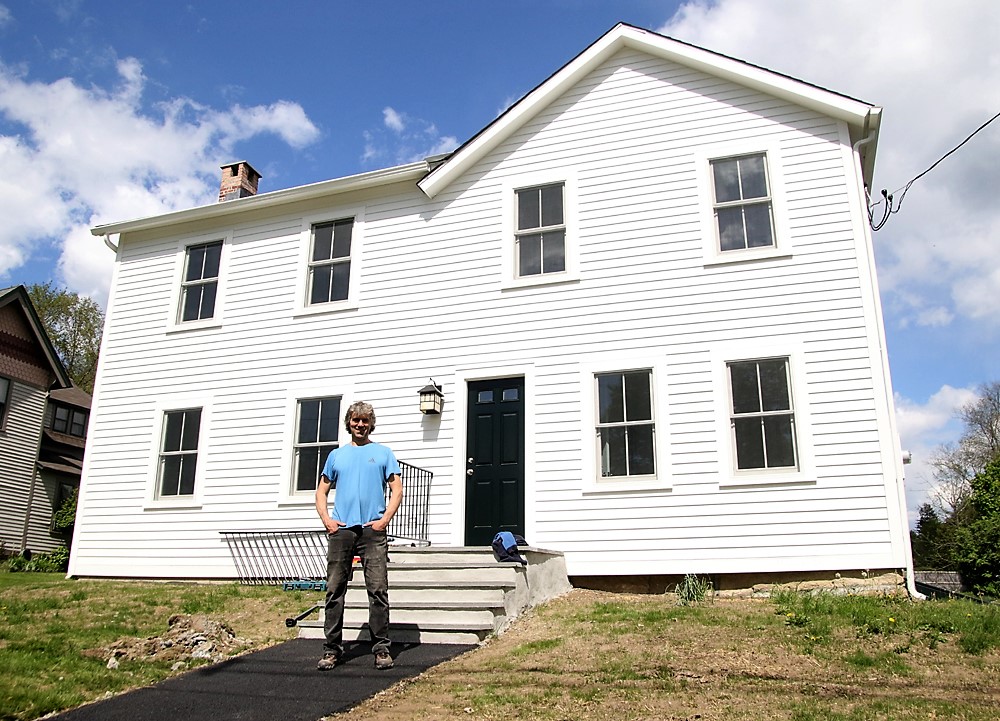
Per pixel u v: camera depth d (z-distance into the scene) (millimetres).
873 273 9805
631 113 11461
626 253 10930
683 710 4816
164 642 6656
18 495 22500
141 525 12680
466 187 12156
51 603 8953
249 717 4797
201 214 13664
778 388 9867
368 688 5418
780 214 10352
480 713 4840
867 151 11039
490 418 11086
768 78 10648
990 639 6086
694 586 8977
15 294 22422
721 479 9711
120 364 13695
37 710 4926
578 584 10125
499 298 11445
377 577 6109
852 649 6090
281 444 12172
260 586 10883
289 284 12906
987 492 14992
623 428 10383
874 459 9258
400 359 11805
